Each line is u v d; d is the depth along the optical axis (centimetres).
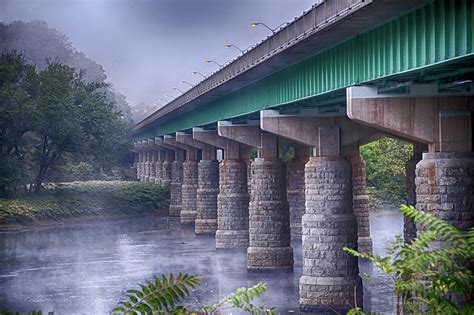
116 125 13388
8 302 5706
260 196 6944
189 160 11831
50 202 11919
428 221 1363
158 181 15725
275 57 5184
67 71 12600
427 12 3328
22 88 12175
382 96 4150
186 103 9100
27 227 11181
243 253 8331
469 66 3472
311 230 5347
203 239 9856
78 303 5603
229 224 8406
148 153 17575
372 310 5025
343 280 5259
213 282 6481
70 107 12100
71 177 15488
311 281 5297
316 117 5609
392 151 11762
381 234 9088
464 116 4075
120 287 6262
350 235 5322
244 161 8500
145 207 13488
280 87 5797
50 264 7688
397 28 3688
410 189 6078
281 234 6881
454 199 3994
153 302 1286
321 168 5416
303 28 4519
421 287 1318
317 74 4950
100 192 13088
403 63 3631
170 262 7744
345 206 5369
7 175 11750
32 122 11750
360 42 4219
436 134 4100
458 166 3997
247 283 6425
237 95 7294
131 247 9038
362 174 7162
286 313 5241
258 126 7319
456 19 3072
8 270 7331
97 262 7794
